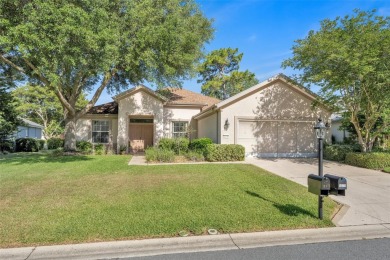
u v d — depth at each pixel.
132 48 11.98
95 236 3.90
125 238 3.86
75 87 15.14
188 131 18.62
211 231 4.13
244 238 3.98
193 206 5.30
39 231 4.04
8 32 9.37
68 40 9.67
